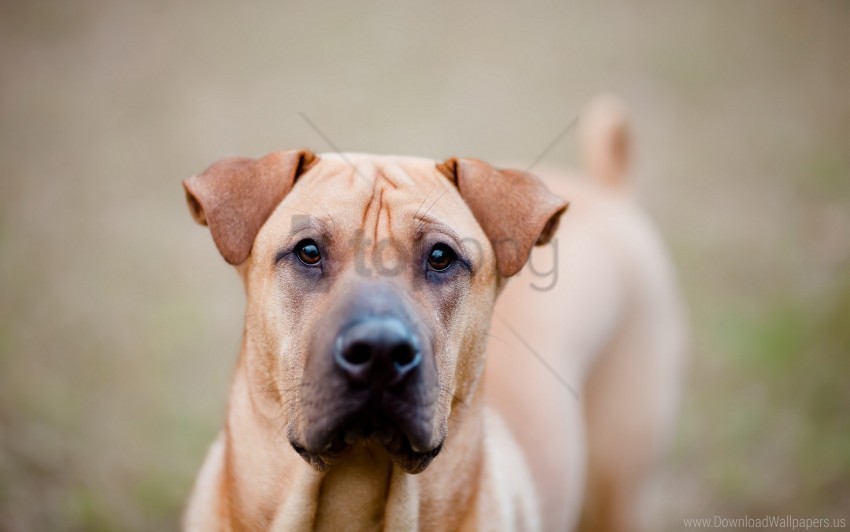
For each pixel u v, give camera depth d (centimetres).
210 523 364
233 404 355
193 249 827
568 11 1402
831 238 921
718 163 1056
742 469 650
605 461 540
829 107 1188
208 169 352
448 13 1352
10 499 558
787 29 1380
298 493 334
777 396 708
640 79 1223
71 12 1186
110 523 559
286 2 1297
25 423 614
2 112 974
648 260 557
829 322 769
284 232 328
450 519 354
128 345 702
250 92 1084
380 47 1237
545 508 438
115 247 811
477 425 359
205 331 728
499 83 1177
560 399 466
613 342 532
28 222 819
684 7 1444
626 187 598
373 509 343
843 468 645
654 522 613
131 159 933
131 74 1088
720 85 1227
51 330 701
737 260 877
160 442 627
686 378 733
